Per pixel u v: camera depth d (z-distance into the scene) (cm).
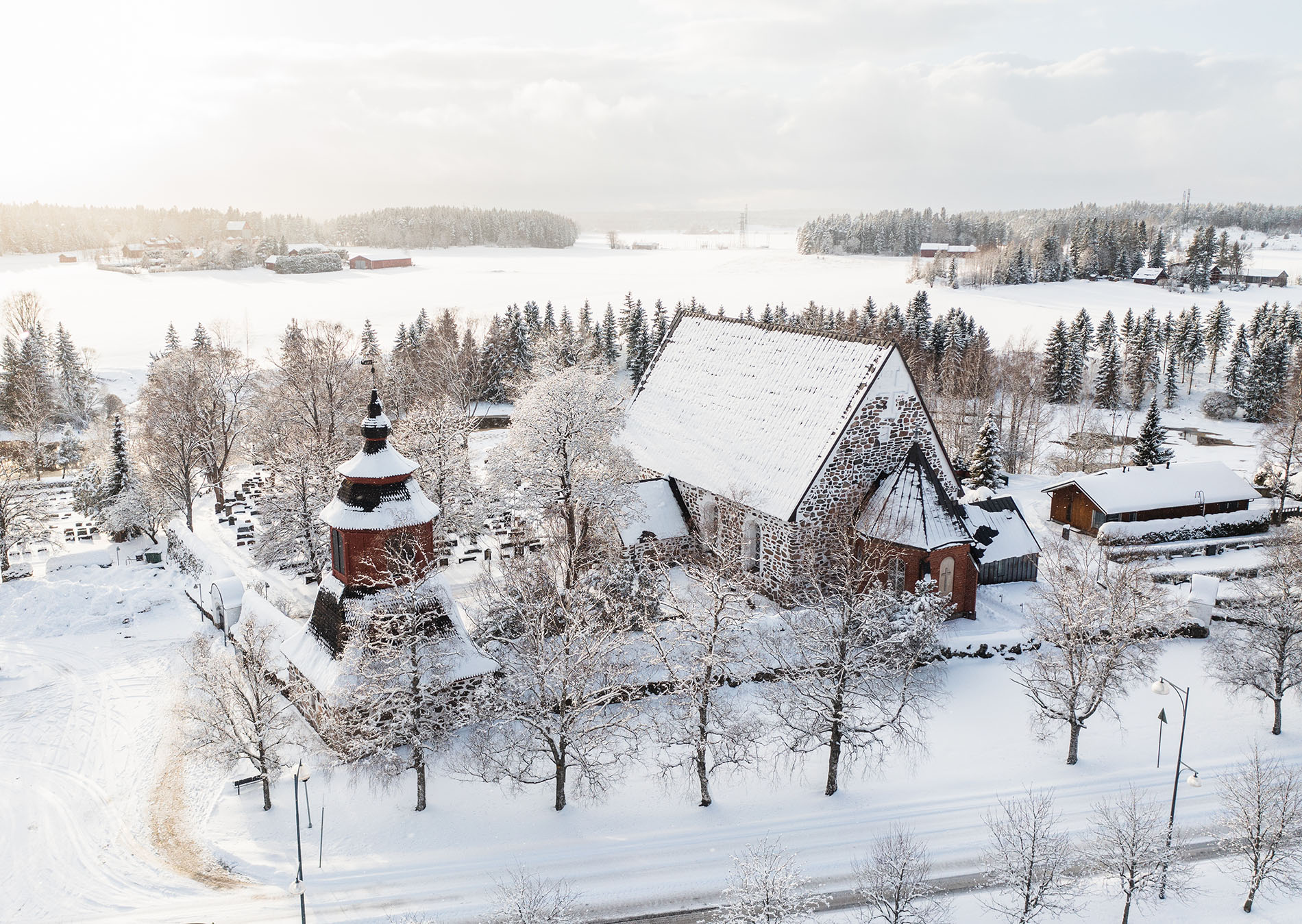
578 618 4541
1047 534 8231
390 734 4347
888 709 5141
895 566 6019
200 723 5006
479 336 16800
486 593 5788
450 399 8706
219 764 4619
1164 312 19812
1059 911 3694
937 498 6022
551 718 4409
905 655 5241
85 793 4650
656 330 14938
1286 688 4931
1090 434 11512
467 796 4541
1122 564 6662
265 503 7400
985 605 6406
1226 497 8269
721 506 6644
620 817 4391
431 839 4247
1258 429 12706
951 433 10788
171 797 4606
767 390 6756
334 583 5006
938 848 4147
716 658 4447
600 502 5884
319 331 14450
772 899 3394
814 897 3706
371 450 4859
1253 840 3744
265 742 4666
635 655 5372
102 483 9112
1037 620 5309
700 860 4100
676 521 6931
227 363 10212
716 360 7406
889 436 6228
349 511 4803
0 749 5034
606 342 15650
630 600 5481
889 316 15325
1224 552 7956
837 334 6494
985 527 6762
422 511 4884
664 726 4862
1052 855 3622
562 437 5869
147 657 6081
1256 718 5116
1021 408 11331
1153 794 4497
